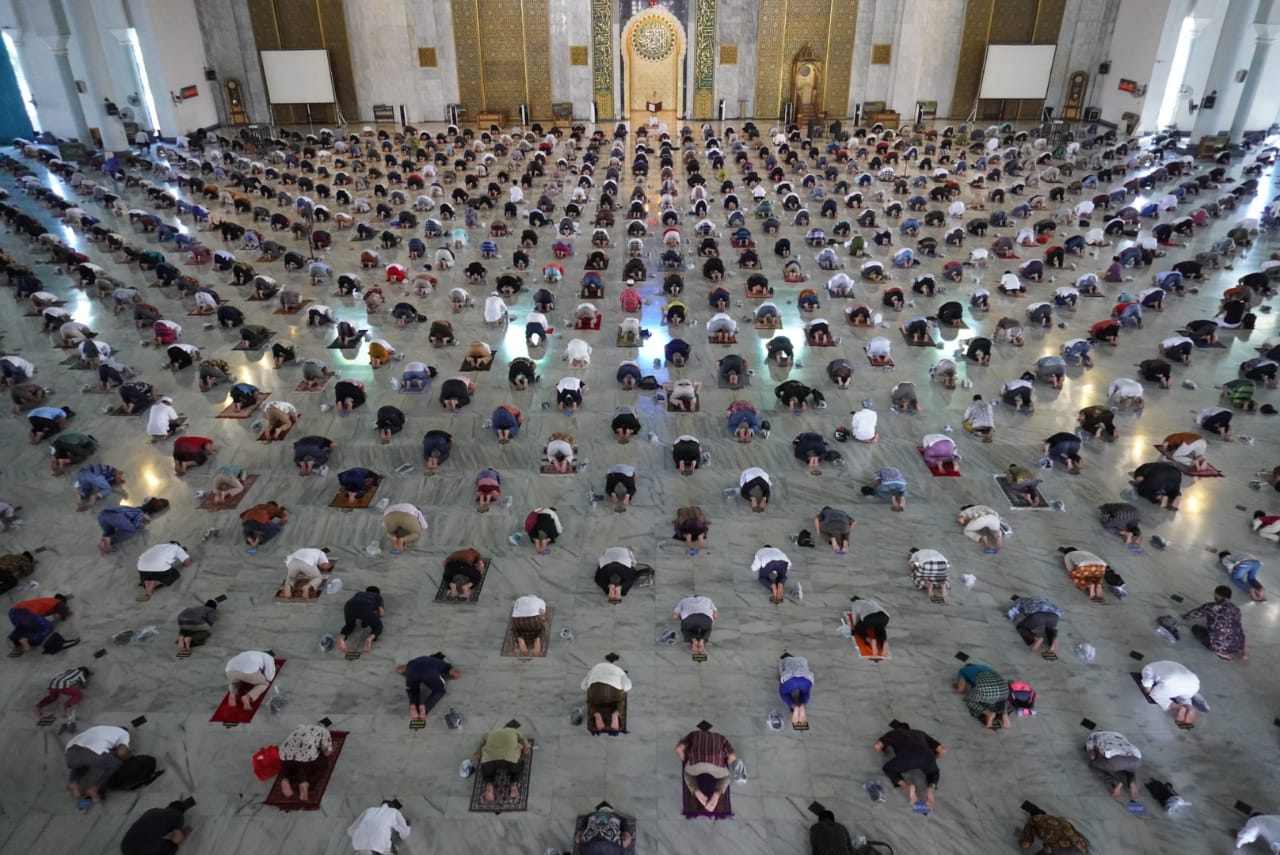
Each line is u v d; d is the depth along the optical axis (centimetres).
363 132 2828
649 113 3138
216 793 566
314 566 736
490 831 541
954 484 895
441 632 700
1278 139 2555
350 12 2891
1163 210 1862
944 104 3047
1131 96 2736
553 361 1182
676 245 1606
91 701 638
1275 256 1533
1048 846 505
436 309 1374
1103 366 1158
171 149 2472
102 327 1305
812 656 678
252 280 1481
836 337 1256
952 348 1222
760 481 840
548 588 750
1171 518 840
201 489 891
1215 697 637
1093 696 639
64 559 788
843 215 1905
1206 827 543
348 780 574
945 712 627
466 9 2891
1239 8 2308
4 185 2208
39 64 2586
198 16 2822
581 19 2919
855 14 2903
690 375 1139
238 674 622
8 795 569
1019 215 1862
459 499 874
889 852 525
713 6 2914
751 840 537
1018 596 739
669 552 795
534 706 632
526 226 1817
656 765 587
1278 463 927
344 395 1030
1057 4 2825
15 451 964
